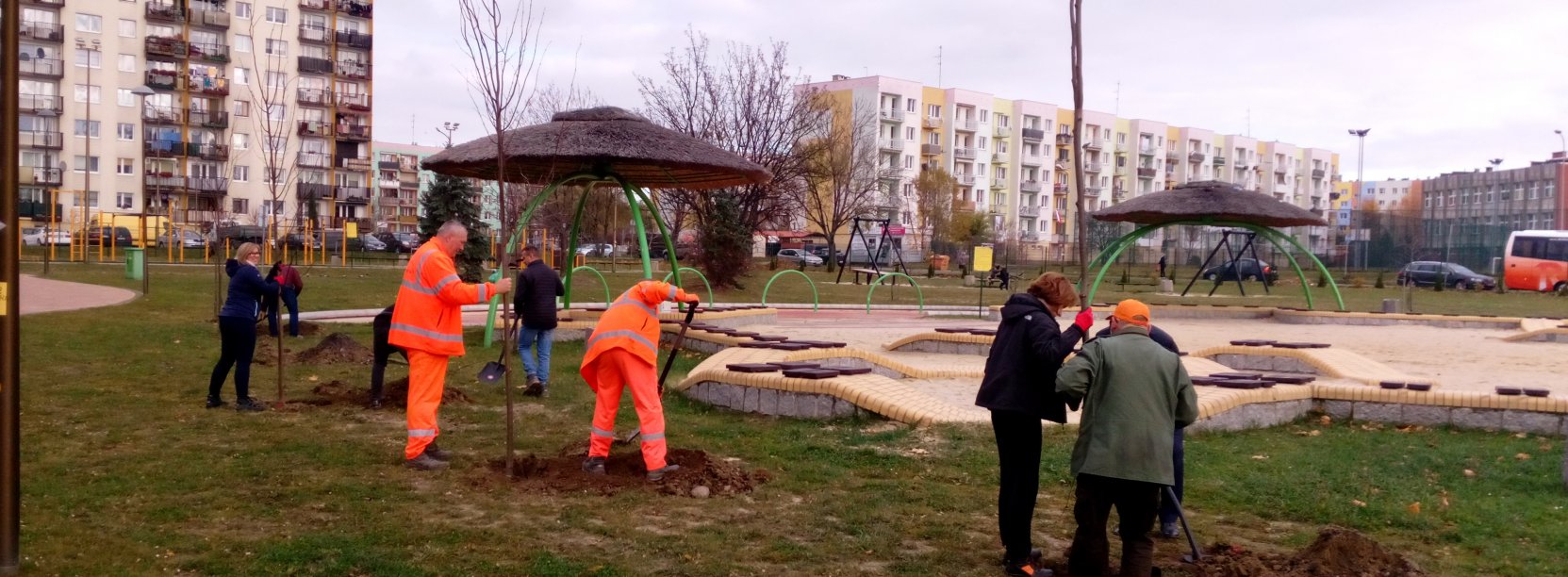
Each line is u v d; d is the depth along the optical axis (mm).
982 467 7605
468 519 5941
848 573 5238
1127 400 4895
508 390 6930
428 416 7203
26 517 5719
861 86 83875
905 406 9047
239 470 6957
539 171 16500
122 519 5750
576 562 5219
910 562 5441
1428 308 32844
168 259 39594
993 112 94438
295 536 5508
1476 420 9688
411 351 7195
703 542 5621
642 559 5320
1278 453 8367
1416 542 6074
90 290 22391
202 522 5750
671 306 19688
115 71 59969
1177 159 109312
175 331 15250
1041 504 6766
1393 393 9914
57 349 12797
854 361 12367
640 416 6895
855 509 6379
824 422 9250
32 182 57750
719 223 34750
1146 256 70688
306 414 9117
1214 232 63875
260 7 63438
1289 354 13688
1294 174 120250
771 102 43688
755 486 6918
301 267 35312
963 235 73688
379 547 5352
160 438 7910
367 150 68562
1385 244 58031
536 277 10617
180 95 61531
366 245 56531
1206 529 6270
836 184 54062
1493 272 54125
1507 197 83250
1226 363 14227
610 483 6793
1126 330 5094
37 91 58469
